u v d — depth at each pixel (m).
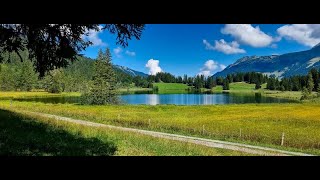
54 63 10.96
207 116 67.56
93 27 10.34
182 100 160.50
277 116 67.81
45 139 16.52
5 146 12.42
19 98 130.38
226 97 194.00
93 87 108.50
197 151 20.94
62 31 10.43
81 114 56.22
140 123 46.78
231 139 36.03
